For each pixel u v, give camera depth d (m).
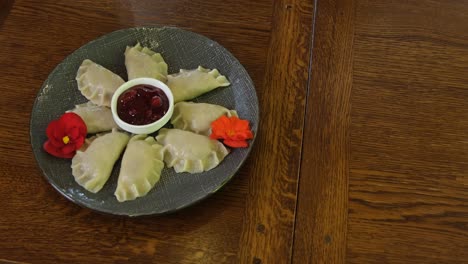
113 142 0.67
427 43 0.78
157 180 0.65
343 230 0.63
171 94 0.69
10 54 0.76
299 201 0.65
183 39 0.75
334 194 0.66
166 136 0.68
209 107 0.69
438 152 0.69
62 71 0.72
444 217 0.65
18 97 0.72
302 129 0.70
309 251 0.62
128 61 0.73
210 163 0.66
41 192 0.65
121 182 0.64
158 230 0.63
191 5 0.81
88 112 0.69
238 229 0.64
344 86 0.74
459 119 0.72
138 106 0.69
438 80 0.75
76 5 0.81
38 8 0.80
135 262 0.62
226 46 0.77
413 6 0.81
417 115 0.72
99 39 0.74
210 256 0.62
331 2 0.81
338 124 0.71
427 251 0.63
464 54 0.77
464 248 0.63
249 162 0.68
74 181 0.64
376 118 0.71
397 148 0.69
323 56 0.76
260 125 0.70
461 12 0.81
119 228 0.63
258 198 0.65
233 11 0.80
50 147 0.65
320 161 0.68
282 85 0.74
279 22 0.79
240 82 0.71
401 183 0.67
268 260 0.62
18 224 0.63
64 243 0.62
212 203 0.65
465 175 0.67
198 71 0.72
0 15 0.79
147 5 0.81
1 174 0.67
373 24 0.79
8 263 0.61
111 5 0.81
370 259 0.62
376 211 0.65
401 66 0.76
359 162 0.68
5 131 0.70
